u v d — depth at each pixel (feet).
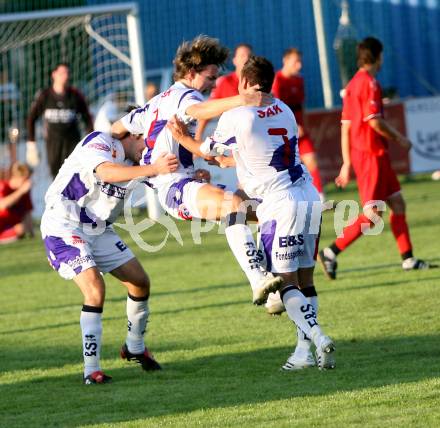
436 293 90.74
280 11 273.75
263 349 74.13
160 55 281.54
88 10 185.26
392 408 54.13
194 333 81.97
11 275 129.08
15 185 174.19
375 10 264.72
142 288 69.15
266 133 64.90
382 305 87.30
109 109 86.43
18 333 87.30
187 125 68.28
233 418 54.34
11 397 63.67
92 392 63.77
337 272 109.19
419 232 137.90
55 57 208.64
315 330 63.26
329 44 269.64
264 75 65.46
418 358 66.80
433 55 263.29
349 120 103.96
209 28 278.87
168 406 58.39
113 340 81.97
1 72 214.48
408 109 216.13
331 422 52.03
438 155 217.36
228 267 120.98
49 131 161.58
